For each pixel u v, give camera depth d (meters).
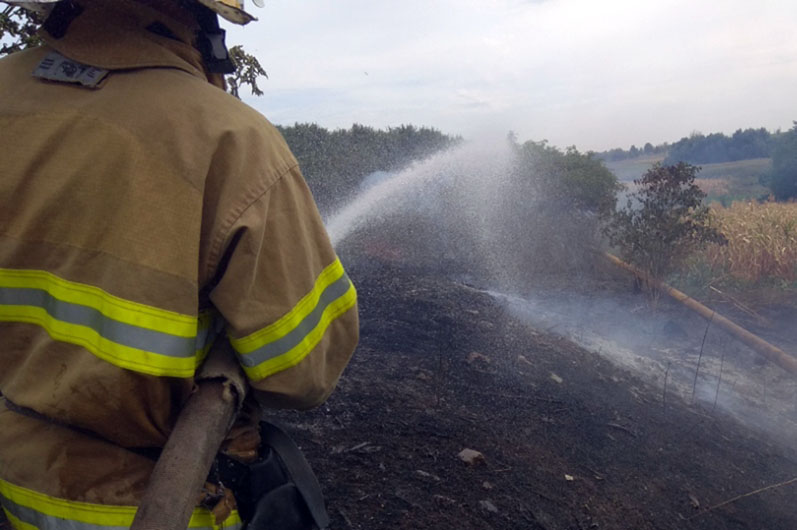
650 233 7.62
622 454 3.97
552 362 5.12
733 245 9.88
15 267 1.23
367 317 5.28
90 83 1.24
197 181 1.18
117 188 1.18
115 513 1.25
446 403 3.93
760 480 4.17
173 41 1.34
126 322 1.15
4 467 1.31
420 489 2.97
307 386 1.30
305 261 1.27
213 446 1.16
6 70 1.35
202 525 1.30
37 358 1.24
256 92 3.04
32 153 1.21
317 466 2.99
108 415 1.21
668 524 3.39
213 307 1.29
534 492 3.22
